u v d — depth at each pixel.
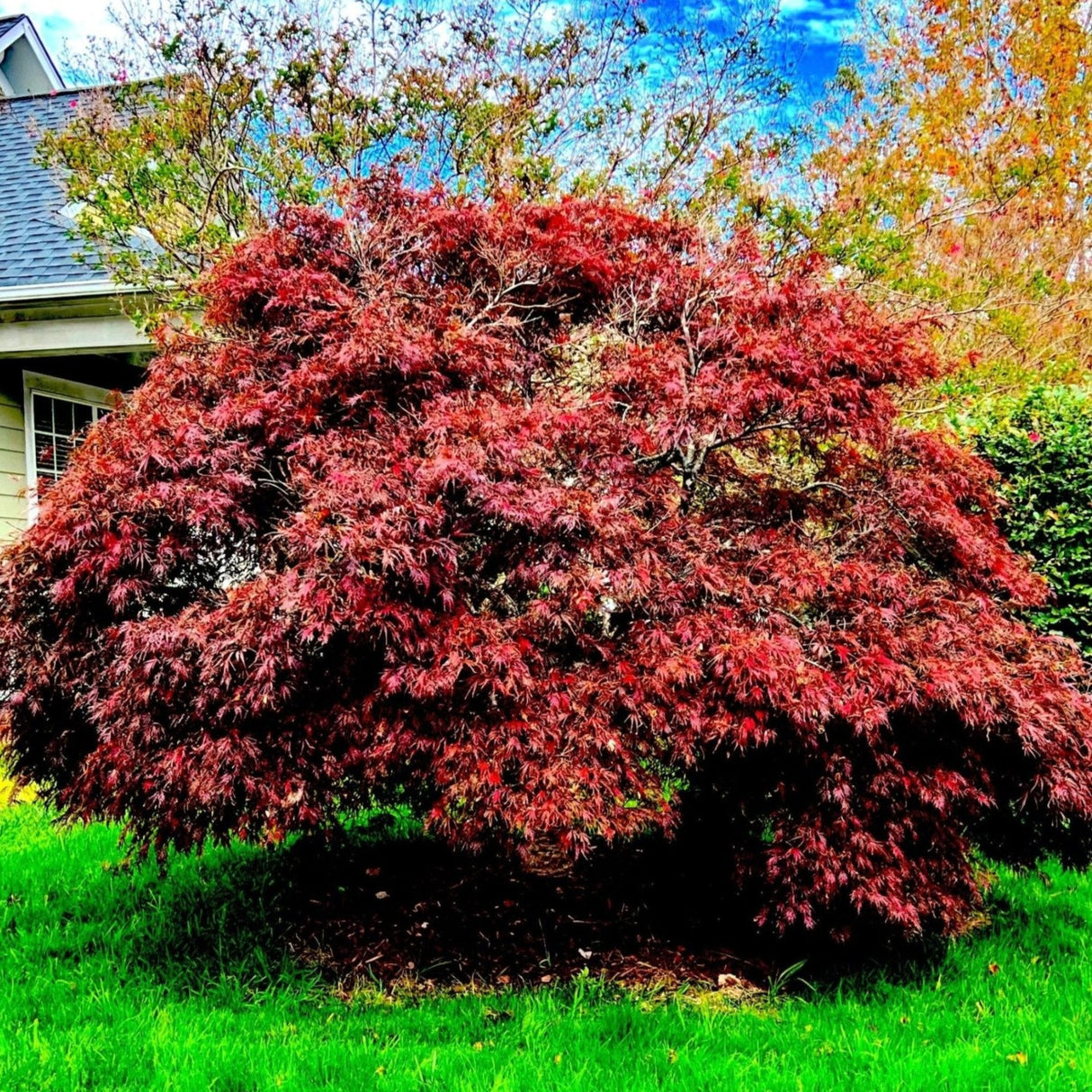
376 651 3.50
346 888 4.71
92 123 8.44
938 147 13.67
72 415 8.71
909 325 4.39
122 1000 3.60
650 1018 3.55
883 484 4.25
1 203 9.44
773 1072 3.09
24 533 3.90
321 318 4.04
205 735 3.35
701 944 4.29
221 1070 3.06
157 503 3.52
